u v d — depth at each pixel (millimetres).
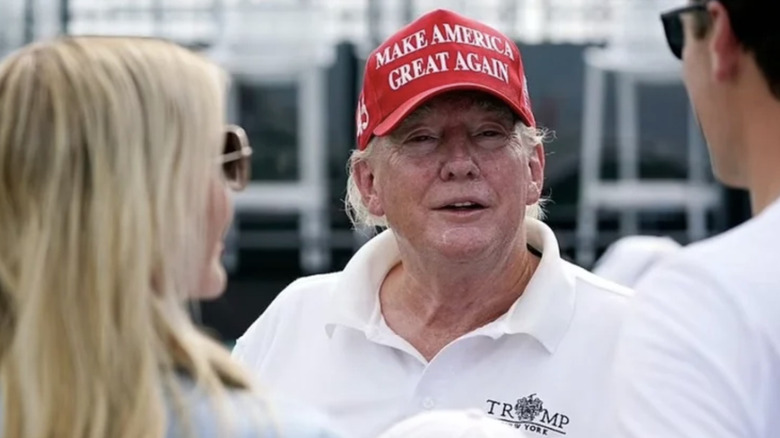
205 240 2570
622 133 14320
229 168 2879
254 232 14453
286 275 14359
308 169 14398
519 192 3854
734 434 2402
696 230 14320
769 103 2582
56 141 2363
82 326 2322
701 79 2705
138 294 2340
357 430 3906
